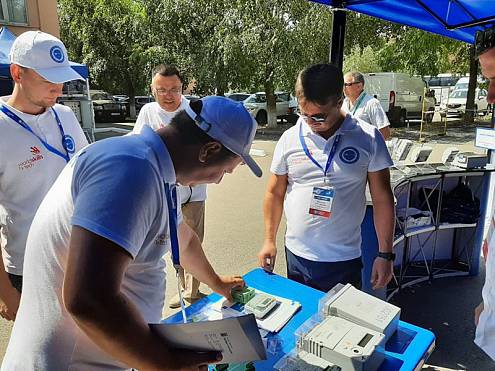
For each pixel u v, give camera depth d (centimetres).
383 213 195
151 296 104
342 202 191
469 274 372
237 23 1338
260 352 95
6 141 173
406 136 1293
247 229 489
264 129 1521
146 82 1645
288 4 1273
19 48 172
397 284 344
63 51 181
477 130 362
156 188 90
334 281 197
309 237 197
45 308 99
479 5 265
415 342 133
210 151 98
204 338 92
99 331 80
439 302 329
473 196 364
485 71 143
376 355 120
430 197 358
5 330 286
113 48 1717
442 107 1722
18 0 1061
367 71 1603
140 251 96
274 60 1302
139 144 93
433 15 285
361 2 267
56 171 187
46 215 97
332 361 119
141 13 1578
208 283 150
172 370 91
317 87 174
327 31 1260
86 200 83
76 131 203
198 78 1406
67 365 100
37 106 181
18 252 184
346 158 188
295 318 145
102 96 1875
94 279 79
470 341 277
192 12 1398
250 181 738
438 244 382
